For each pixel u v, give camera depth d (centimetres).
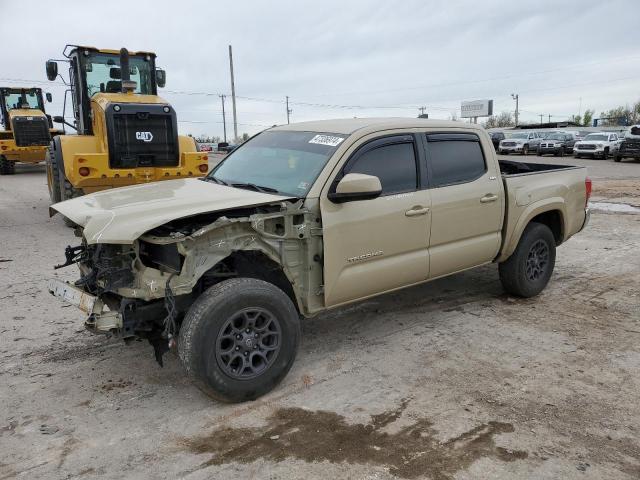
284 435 336
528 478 295
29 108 2292
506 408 366
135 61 1136
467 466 305
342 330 506
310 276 405
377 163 443
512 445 324
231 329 360
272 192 417
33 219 1101
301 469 303
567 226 623
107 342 473
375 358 445
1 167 2227
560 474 298
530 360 442
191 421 352
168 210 360
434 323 524
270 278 418
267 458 313
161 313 369
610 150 3036
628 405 371
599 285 648
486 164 528
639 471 301
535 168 697
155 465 307
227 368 358
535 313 552
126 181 972
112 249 376
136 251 357
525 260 574
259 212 384
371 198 391
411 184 462
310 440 330
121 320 350
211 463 308
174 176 1007
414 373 419
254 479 294
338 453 317
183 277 344
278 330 379
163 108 973
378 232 432
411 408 366
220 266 397
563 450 319
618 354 453
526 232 574
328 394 386
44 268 711
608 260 768
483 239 527
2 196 1485
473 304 580
